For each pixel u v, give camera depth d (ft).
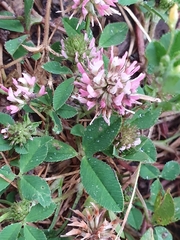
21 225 0.30
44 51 0.35
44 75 0.35
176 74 0.26
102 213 0.31
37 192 0.30
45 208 0.30
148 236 0.32
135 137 0.32
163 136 0.39
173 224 0.38
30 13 0.35
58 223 0.34
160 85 0.28
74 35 0.33
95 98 0.29
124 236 0.35
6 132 0.31
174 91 0.28
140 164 0.34
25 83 0.31
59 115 0.33
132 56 0.39
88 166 0.31
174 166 0.35
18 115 0.35
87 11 0.32
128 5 0.38
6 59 0.36
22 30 0.36
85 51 0.32
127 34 0.39
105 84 0.28
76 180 0.35
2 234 0.29
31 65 0.36
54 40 0.37
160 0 0.36
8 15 0.36
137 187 0.37
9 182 0.30
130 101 0.29
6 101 0.35
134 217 0.35
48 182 0.34
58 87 0.32
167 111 0.36
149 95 0.31
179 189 0.39
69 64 0.36
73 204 0.34
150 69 0.31
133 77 0.38
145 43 0.39
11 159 0.33
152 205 0.35
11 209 0.31
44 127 0.35
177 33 0.28
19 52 0.35
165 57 0.26
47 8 0.34
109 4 0.32
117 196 0.30
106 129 0.31
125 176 0.36
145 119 0.33
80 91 0.29
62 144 0.32
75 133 0.32
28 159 0.31
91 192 0.30
